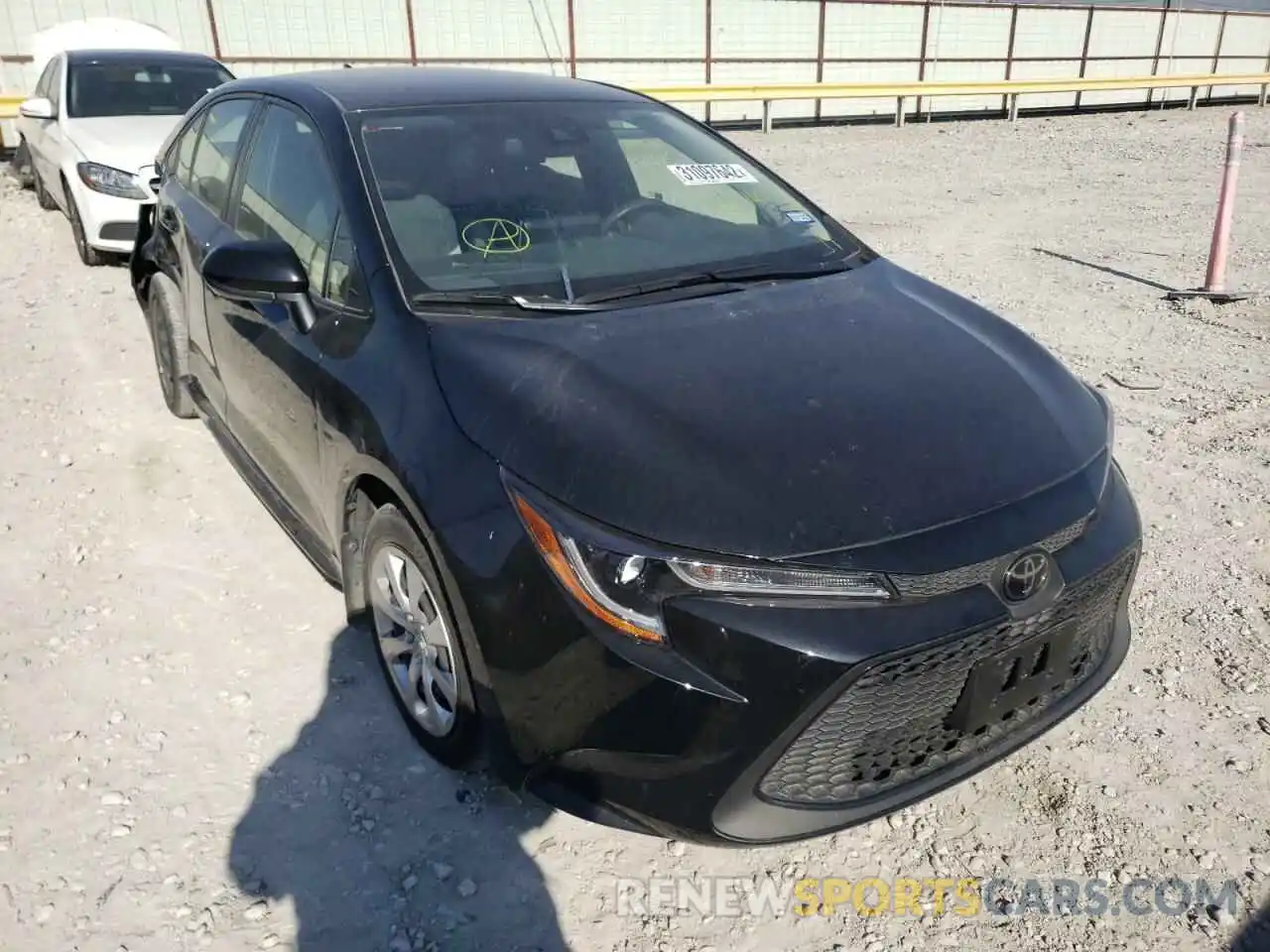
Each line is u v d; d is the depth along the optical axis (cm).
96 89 772
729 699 198
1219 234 698
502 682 220
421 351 252
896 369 250
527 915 229
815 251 325
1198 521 401
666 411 224
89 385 516
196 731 282
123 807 255
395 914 228
